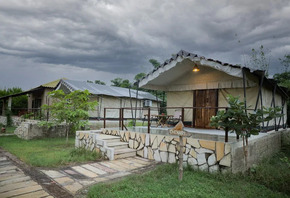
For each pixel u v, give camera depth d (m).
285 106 10.46
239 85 7.30
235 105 4.19
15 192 3.48
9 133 12.27
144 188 3.59
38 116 14.36
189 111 8.95
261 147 5.95
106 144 6.32
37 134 9.91
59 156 5.99
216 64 5.85
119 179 4.23
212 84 8.07
